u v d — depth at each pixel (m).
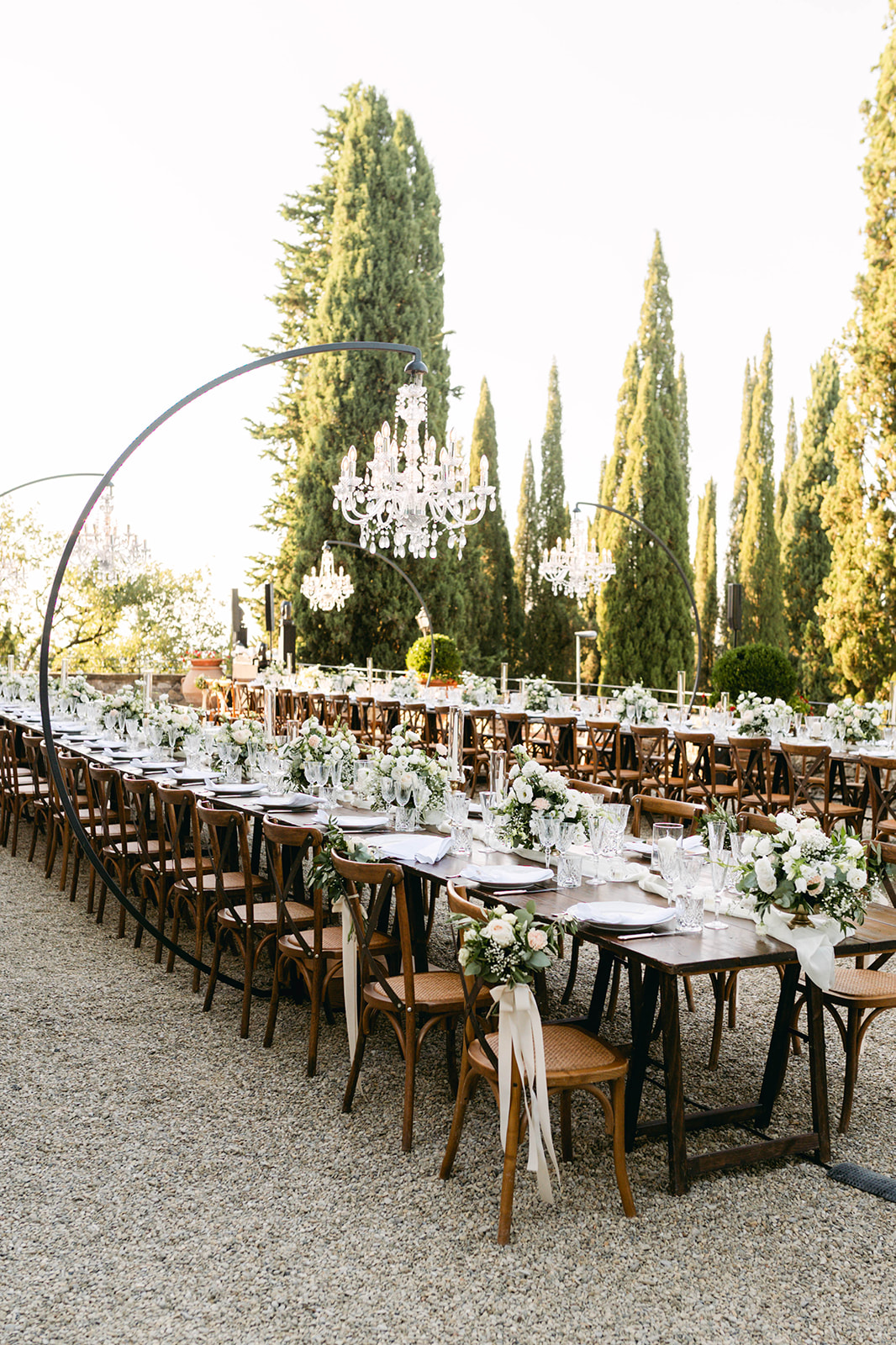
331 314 23.50
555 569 15.42
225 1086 3.80
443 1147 3.31
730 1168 3.18
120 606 29.92
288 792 5.67
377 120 23.72
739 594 13.00
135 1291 2.50
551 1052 3.00
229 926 4.46
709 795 8.59
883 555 16.88
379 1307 2.44
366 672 21.67
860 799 8.18
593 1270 2.60
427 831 4.63
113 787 7.32
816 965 2.96
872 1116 3.59
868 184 16.69
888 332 16.47
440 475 8.79
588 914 3.18
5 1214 2.87
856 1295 2.51
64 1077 3.87
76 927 6.04
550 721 9.77
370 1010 4.16
